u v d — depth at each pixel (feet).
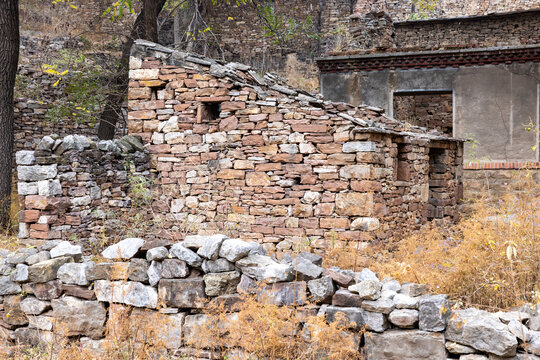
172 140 29.63
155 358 13.39
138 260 13.98
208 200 28.55
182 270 13.58
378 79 44.50
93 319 14.28
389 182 26.86
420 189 31.58
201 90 28.78
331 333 11.99
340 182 25.20
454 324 11.50
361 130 24.36
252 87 27.61
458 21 59.31
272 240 26.68
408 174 29.55
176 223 29.12
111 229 26.71
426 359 11.71
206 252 13.33
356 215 24.79
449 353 11.67
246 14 73.20
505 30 57.98
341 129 25.11
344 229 24.99
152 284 13.70
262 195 27.07
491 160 42.16
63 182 24.73
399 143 28.94
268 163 26.96
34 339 14.98
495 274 14.28
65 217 24.77
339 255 23.53
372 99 44.68
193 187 28.99
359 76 44.96
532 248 15.39
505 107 41.86
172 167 29.63
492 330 11.02
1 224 30.50
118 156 28.17
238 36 73.67
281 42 72.28
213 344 13.00
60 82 50.19
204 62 28.55
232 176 27.89
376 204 25.04
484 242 15.96
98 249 24.84
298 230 26.09
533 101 41.19
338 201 25.18
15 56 32.53
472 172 42.09
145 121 30.25
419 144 31.19
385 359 12.03
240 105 27.73
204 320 13.30
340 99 45.50
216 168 28.37
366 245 23.98
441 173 34.53
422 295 12.56
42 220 24.41
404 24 60.75
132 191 28.50
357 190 24.75
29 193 24.63
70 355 13.25
